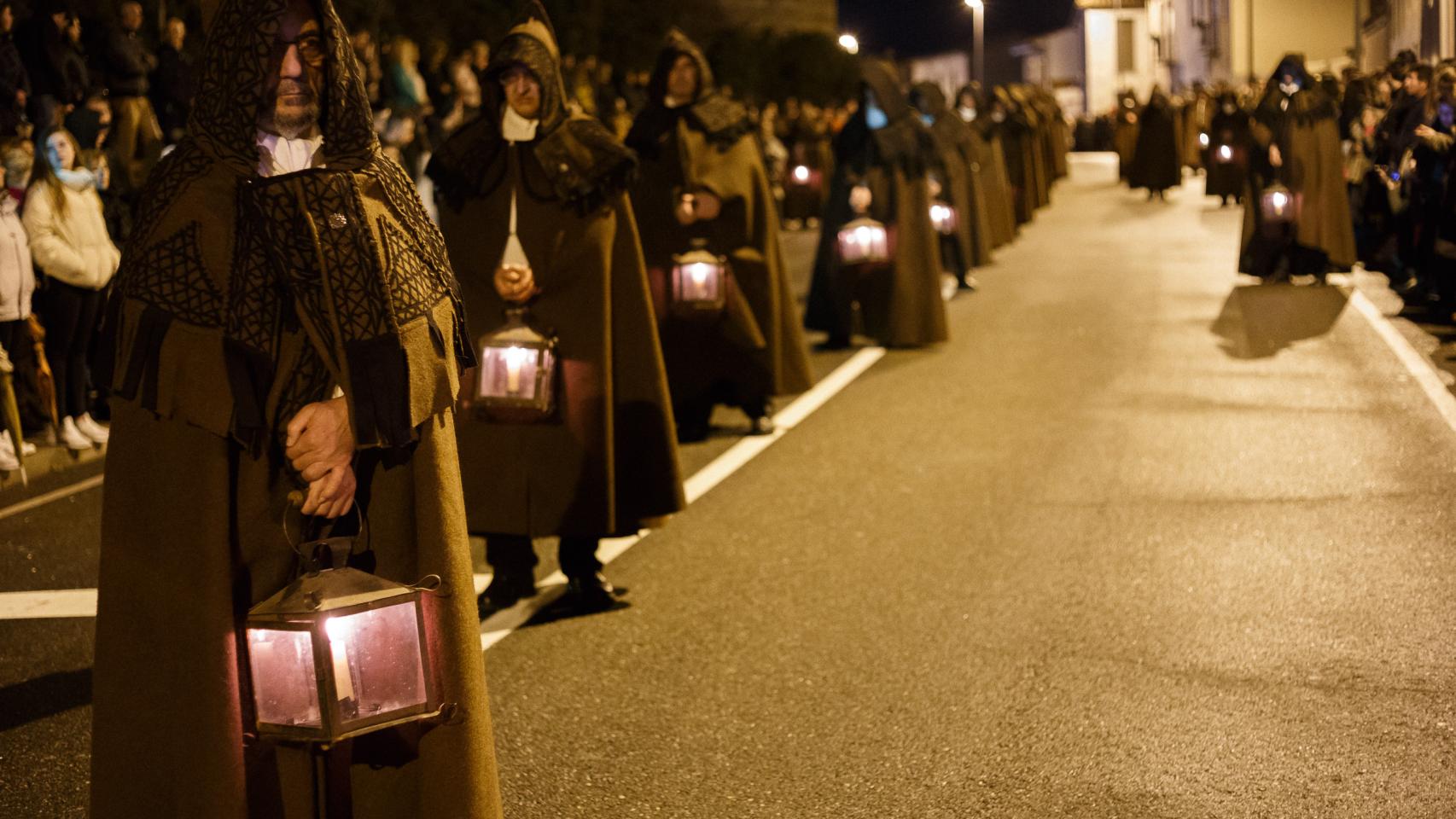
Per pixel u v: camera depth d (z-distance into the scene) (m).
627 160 5.48
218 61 2.58
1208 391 9.85
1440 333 11.62
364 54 14.85
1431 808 3.88
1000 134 21.50
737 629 5.55
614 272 5.58
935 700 4.77
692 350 8.80
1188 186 32.38
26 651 5.61
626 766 4.35
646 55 33.84
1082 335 12.46
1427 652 5.02
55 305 9.12
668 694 4.91
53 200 8.98
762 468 8.27
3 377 8.52
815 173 26.16
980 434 8.88
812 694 4.87
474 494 5.57
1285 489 7.27
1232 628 5.34
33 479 8.76
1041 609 5.63
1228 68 36.41
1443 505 6.85
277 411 2.64
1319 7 29.66
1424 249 12.80
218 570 2.57
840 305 12.45
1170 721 4.52
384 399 2.61
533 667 5.20
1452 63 13.31
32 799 4.26
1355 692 4.69
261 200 2.58
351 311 2.61
